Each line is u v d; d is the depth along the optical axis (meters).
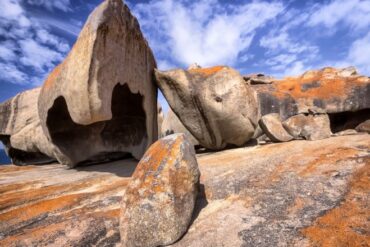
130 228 3.83
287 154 7.75
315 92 19.86
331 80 20.45
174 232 3.86
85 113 7.76
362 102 18.58
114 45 8.55
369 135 9.27
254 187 5.56
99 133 12.23
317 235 3.54
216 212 4.72
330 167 5.94
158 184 4.08
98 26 7.68
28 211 5.77
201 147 14.31
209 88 10.78
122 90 11.38
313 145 8.56
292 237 3.61
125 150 12.22
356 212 3.93
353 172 5.43
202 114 11.06
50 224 5.05
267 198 4.96
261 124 12.10
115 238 4.25
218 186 5.95
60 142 11.18
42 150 14.89
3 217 5.52
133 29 10.08
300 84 20.88
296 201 4.65
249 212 4.56
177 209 4.02
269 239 3.66
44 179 9.16
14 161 17.50
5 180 9.70
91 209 5.59
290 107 18.89
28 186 8.23
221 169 7.32
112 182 7.76
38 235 4.57
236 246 3.60
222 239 3.81
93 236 4.37
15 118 16.17
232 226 4.14
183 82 10.81
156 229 3.81
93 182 7.99
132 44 9.96
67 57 8.50
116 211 5.25
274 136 11.02
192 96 10.81
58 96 8.87
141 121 11.88
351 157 6.36
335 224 3.71
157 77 11.66
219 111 10.61
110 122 12.41
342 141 8.49
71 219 5.14
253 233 3.86
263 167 6.79
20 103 16.41
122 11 9.20
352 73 21.19
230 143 11.72
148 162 4.47
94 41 7.58
